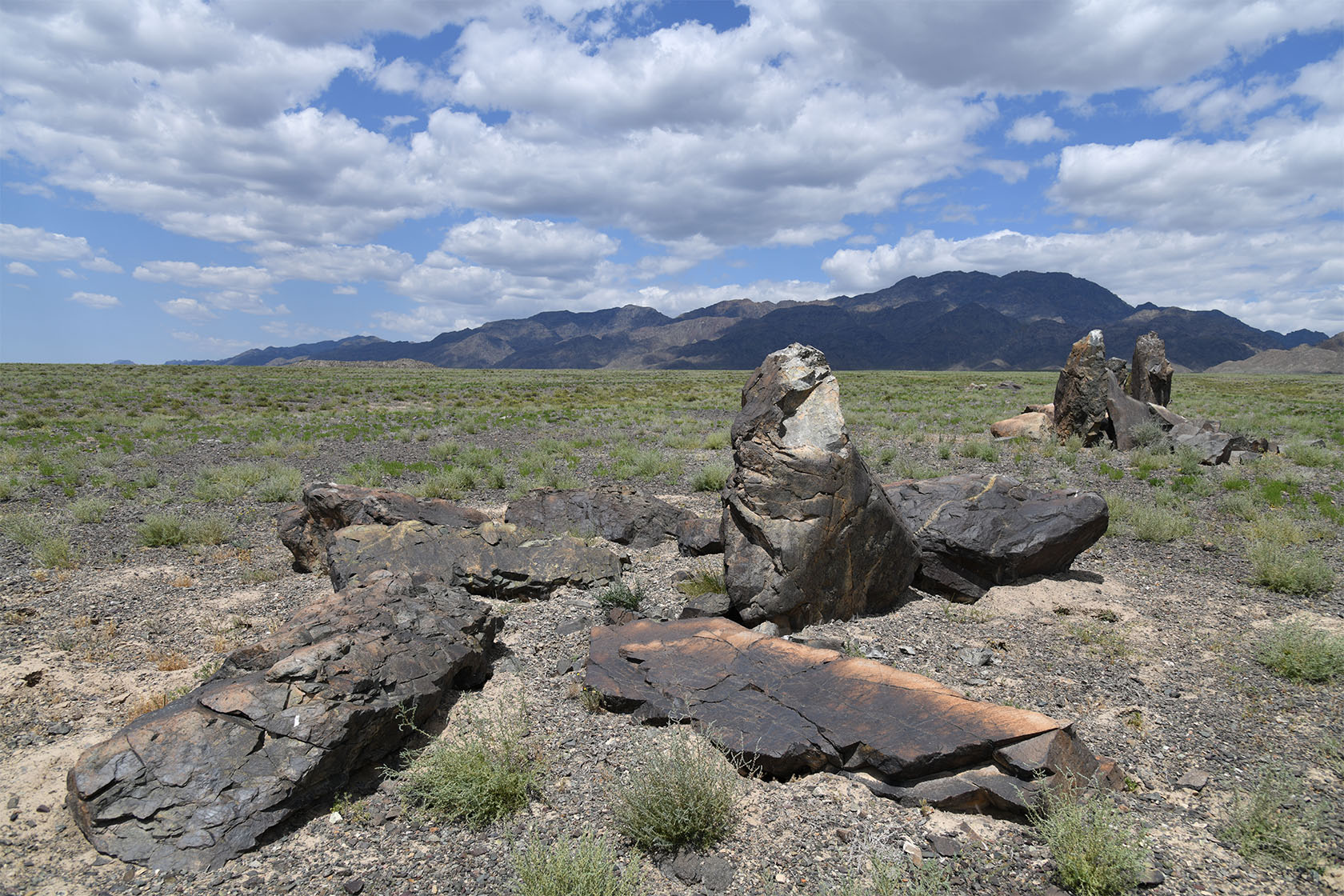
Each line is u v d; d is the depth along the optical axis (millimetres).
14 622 9867
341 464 24672
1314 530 14961
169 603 10852
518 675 8281
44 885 4914
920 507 11867
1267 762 6352
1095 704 7500
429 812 5805
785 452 9711
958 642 9203
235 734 5797
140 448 27938
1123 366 31250
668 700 7023
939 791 5734
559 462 25203
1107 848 4879
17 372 71438
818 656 7484
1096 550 13906
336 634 7008
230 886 4980
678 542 13766
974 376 109312
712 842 5398
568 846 5031
